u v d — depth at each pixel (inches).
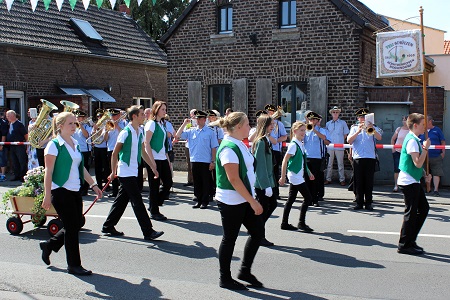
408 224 285.9
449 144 561.6
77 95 726.5
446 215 402.9
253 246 234.7
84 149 530.6
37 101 756.6
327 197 489.7
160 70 1013.2
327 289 232.2
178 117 692.1
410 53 524.7
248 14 639.1
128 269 264.1
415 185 283.1
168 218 390.6
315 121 443.5
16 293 229.8
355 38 580.7
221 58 658.8
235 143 221.6
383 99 580.7
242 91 644.7
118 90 917.8
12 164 644.7
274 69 626.2
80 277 251.0
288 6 623.5
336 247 304.3
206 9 665.6
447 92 560.1
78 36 871.1
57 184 244.4
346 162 581.6
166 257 285.4
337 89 592.4
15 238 330.0
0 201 471.8
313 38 602.5
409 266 265.9
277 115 433.1
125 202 333.7
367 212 418.0
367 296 223.3
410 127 283.9
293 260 278.2
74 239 252.4
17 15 799.7
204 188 435.2
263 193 302.5
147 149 357.1
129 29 1023.0
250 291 230.1
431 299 219.8
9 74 738.8
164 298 221.9
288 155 339.0
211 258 283.3
